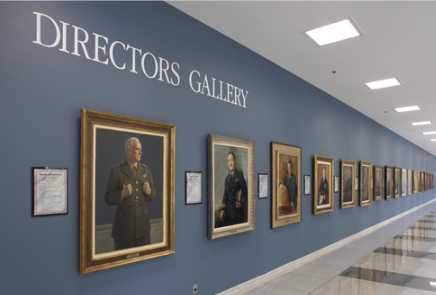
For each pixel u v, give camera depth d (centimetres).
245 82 462
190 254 362
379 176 1063
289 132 566
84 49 269
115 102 291
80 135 262
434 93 698
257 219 477
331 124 729
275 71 532
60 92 251
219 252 403
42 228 236
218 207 396
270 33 416
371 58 495
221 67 418
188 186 362
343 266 567
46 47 244
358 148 889
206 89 394
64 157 251
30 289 228
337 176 752
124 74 300
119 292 286
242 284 438
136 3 314
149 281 314
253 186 458
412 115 950
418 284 471
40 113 239
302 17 370
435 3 333
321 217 669
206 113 392
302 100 612
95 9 278
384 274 520
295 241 571
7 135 221
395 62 511
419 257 632
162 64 338
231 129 432
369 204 953
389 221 1157
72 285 252
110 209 279
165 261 331
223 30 410
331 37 423
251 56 476
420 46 445
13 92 225
